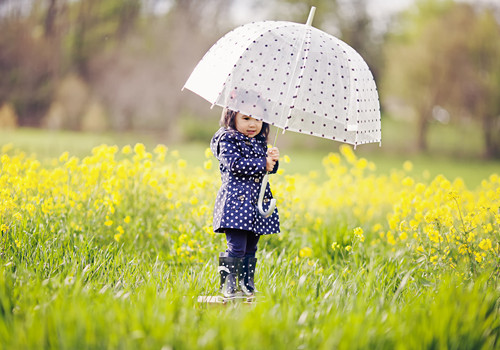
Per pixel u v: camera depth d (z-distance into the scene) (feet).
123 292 14.74
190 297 14.65
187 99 168.55
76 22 175.52
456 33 153.79
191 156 97.91
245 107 14.58
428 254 19.61
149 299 12.84
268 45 15.21
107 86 171.01
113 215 22.75
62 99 162.91
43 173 23.75
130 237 22.31
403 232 20.68
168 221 23.72
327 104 14.84
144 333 11.41
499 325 13.32
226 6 174.91
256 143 16.39
